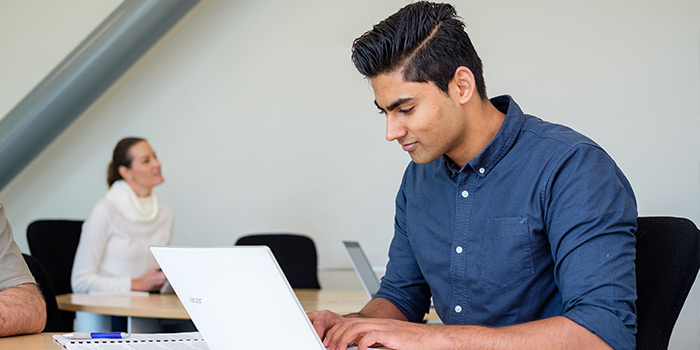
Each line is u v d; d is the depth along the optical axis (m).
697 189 4.00
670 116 4.06
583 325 1.33
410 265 1.86
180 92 4.85
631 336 1.35
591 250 1.41
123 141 3.92
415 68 1.47
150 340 1.56
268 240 4.03
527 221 1.56
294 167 4.74
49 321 2.49
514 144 1.61
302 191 4.72
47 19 4.14
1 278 1.81
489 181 1.62
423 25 1.48
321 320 1.52
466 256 1.65
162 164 4.88
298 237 4.04
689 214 4.01
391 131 1.52
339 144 4.68
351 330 1.37
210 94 4.82
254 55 4.78
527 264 1.57
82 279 3.55
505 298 1.60
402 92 1.48
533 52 4.31
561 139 1.56
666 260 1.55
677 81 4.05
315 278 3.99
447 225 1.71
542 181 1.54
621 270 1.39
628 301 1.37
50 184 4.84
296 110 4.73
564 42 4.26
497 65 4.38
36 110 4.15
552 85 4.27
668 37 4.07
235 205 4.79
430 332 1.34
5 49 4.12
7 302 1.72
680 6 4.05
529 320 1.60
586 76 4.21
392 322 1.39
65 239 3.86
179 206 4.86
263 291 1.21
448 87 1.51
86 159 4.84
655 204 4.07
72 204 4.83
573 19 4.24
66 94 4.21
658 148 4.07
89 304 2.82
